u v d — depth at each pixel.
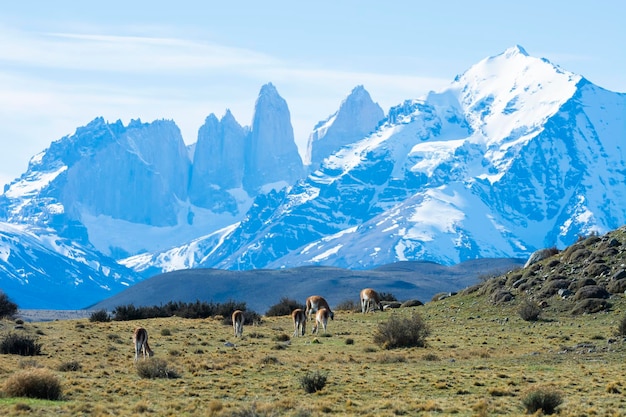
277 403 84.12
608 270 183.25
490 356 124.38
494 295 189.12
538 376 103.25
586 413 79.81
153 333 161.00
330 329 168.25
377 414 79.31
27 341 126.12
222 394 91.94
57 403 83.94
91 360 120.19
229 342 143.50
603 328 151.12
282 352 132.88
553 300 178.88
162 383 98.88
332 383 98.62
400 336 138.00
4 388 87.38
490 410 82.06
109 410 80.12
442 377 102.81
